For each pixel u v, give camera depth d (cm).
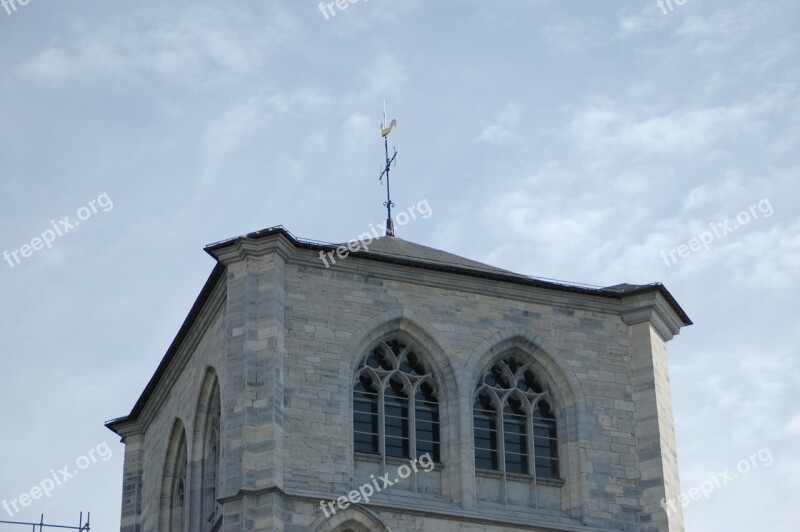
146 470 10775
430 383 9931
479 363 9988
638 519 9938
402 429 9794
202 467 10031
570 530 9756
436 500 9700
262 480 9388
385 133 10881
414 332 9950
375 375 9838
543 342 10119
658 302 10312
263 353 9638
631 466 10019
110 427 10956
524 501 9844
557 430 10044
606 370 10169
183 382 10362
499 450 9900
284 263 9856
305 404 9625
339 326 9819
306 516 9388
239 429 9500
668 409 10238
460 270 10069
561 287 10206
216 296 10000
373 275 9962
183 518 10225
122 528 10744
